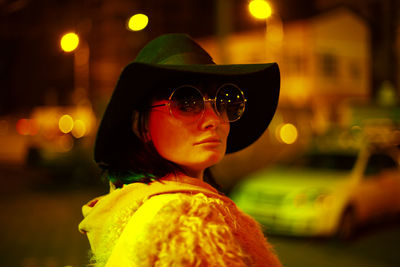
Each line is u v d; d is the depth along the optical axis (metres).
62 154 12.84
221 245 0.82
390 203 7.17
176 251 0.80
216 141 1.06
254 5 8.26
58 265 5.34
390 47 14.88
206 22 30.38
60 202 9.82
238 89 1.12
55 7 10.04
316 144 7.91
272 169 7.34
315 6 27.81
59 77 24.06
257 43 27.23
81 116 17.64
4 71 27.08
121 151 1.10
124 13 9.27
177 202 0.88
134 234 0.89
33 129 14.89
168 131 1.04
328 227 6.11
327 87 26.50
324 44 26.48
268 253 1.04
